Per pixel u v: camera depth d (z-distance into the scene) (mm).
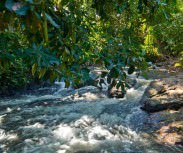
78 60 1280
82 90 7266
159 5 1300
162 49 9438
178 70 8141
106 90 6832
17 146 3756
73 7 1374
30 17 542
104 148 3539
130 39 1564
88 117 4949
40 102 6504
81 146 3654
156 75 7684
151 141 3619
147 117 4461
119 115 4887
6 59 926
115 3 1337
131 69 1419
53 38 1032
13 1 492
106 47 1382
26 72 7473
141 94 6172
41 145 3758
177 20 5832
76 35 1282
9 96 7195
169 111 4430
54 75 1025
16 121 4941
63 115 5203
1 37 965
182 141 3447
